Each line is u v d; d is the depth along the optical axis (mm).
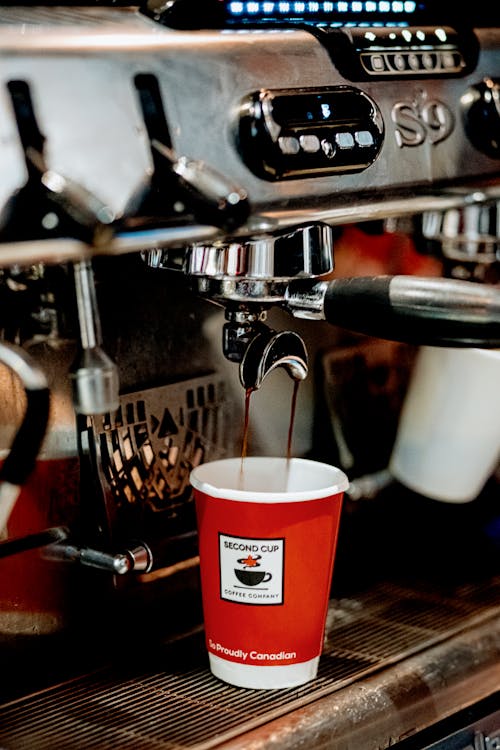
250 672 731
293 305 700
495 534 1007
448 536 1018
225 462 789
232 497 713
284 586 720
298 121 633
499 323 623
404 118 723
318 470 788
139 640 811
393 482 990
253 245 653
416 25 769
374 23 757
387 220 941
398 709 721
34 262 542
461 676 772
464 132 771
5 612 729
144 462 797
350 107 673
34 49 549
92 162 561
